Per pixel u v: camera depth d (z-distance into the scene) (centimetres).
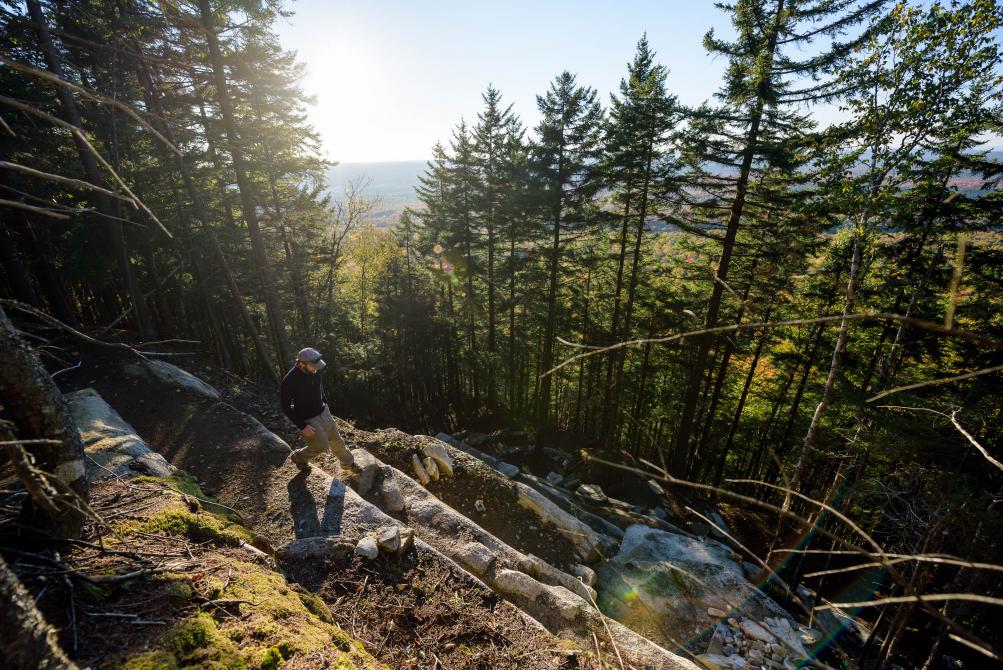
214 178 1541
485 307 2555
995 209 952
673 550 840
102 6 966
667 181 1386
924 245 1125
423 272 2709
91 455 512
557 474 1716
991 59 682
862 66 805
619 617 664
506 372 2572
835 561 1200
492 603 440
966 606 729
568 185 1745
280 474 645
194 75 1103
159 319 2259
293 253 2000
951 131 772
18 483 400
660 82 1384
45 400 274
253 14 1120
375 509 562
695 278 1477
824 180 918
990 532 581
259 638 280
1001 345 85
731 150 1193
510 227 2092
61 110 1186
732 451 2366
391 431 938
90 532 323
